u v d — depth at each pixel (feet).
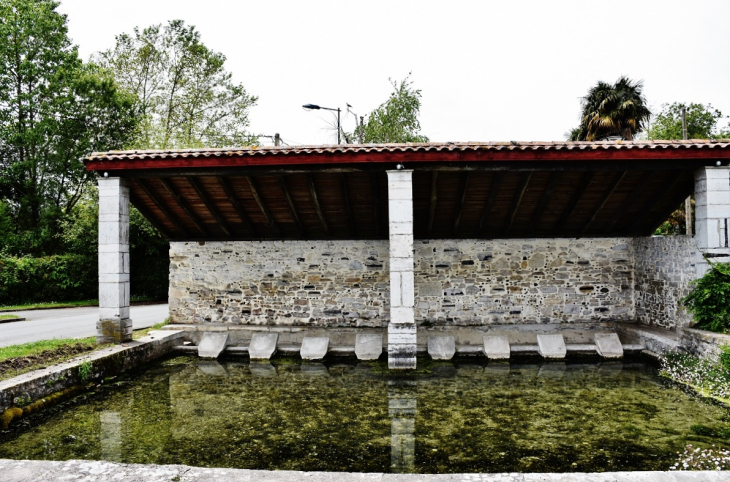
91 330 37.63
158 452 14.97
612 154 23.70
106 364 23.15
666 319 28.07
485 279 32.09
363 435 16.40
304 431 16.81
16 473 10.64
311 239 32.65
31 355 21.43
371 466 13.89
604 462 13.99
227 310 33.14
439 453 14.80
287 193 28.43
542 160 24.18
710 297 23.49
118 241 26.27
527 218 30.48
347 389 22.22
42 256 70.18
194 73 78.18
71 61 74.28
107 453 14.85
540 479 9.85
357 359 28.50
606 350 28.14
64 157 72.28
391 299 25.00
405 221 24.58
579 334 31.07
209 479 10.28
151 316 47.60
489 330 31.17
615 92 56.44
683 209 64.59
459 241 32.22
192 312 33.45
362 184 27.84
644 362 27.14
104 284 26.32
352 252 32.48
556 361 27.61
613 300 31.76
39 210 75.25
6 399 16.88
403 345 25.02
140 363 26.30
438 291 32.14
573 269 31.89
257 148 24.73
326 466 13.91
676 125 73.56
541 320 31.86
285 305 32.73
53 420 17.98
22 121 73.15
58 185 75.46
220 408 19.47
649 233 31.50
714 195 24.20
